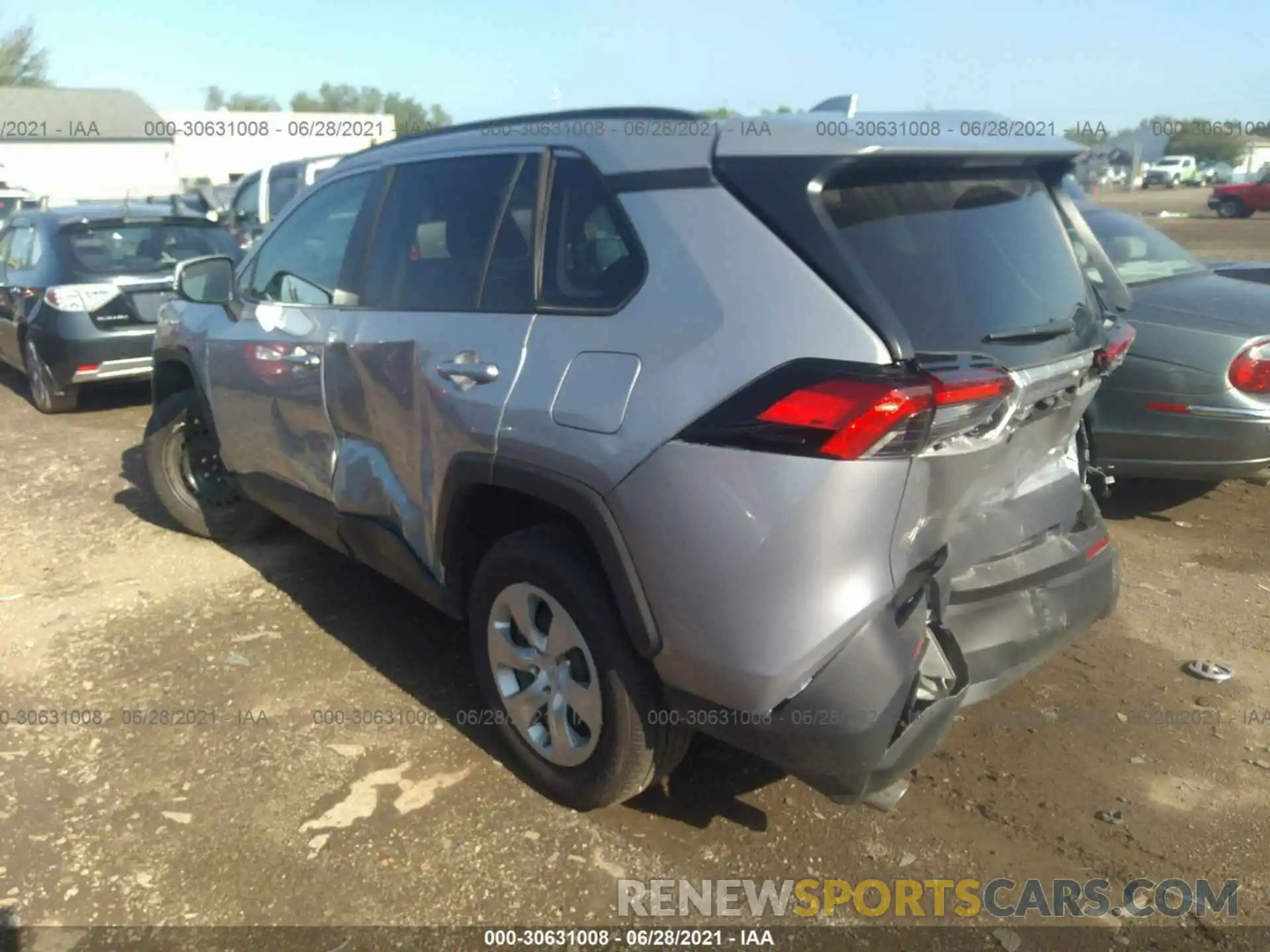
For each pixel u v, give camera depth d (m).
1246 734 3.55
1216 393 5.00
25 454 7.03
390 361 3.43
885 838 3.03
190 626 4.32
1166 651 4.14
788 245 2.51
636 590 2.67
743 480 2.46
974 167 2.89
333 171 4.17
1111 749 3.47
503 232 3.18
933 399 2.33
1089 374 3.02
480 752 3.42
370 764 3.36
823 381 2.36
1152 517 5.68
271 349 4.12
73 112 37.22
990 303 2.71
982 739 3.53
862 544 2.42
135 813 3.12
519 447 2.89
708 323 2.56
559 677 3.06
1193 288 5.51
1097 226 6.15
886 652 2.48
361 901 2.77
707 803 3.17
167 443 5.11
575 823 3.07
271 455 4.32
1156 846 3.00
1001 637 3.01
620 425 2.64
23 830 3.04
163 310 5.26
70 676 3.92
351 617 4.40
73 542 5.30
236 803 3.17
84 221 8.02
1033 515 3.15
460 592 3.41
